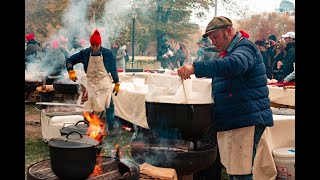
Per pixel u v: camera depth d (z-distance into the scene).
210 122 2.98
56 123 4.71
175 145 3.23
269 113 2.94
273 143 3.57
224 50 2.95
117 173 2.47
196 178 3.57
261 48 7.87
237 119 2.88
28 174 2.34
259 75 2.88
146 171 2.85
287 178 3.42
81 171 2.18
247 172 2.95
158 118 2.93
